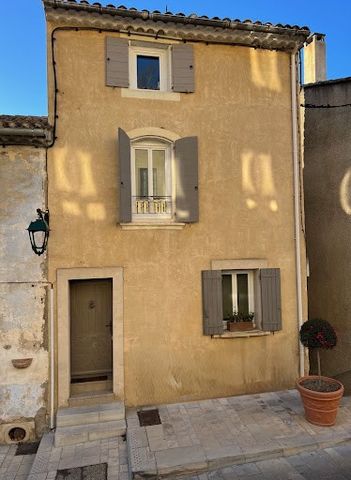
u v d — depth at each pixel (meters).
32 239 5.97
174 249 6.97
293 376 7.43
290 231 7.59
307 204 9.12
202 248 7.09
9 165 6.39
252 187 7.41
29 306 6.34
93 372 7.05
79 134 6.66
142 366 6.75
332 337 6.55
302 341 6.77
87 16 6.55
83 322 7.05
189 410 6.52
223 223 7.22
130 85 7.08
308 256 9.08
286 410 6.46
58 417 6.08
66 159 6.59
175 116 7.07
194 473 4.99
